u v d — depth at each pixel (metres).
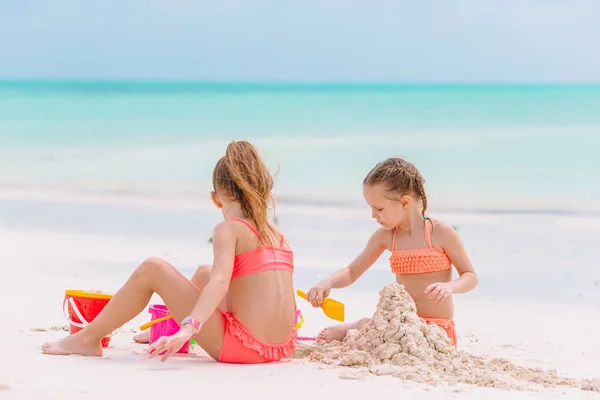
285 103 31.61
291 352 4.36
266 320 4.18
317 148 18.39
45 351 4.22
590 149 17.08
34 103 32.88
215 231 4.18
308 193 12.49
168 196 12.65
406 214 4.85
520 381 3.83
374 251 5.05
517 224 10.09
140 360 4.15
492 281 7.29
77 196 12.65
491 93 36.72
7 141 21.12
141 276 4.14
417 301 4.84
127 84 66.38
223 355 4.13
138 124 25.03
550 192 12.36
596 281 7.22
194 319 3.84
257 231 4.25
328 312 4.77
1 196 12.62
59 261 7.86
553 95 33.31
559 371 4.41
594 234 9.42
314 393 3.47
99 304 4.47
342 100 32.97
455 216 10.66
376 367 3.92
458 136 19.95
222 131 22.84
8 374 3.66
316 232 9.48
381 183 4.77
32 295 6.32
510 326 5.75
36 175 15.00
